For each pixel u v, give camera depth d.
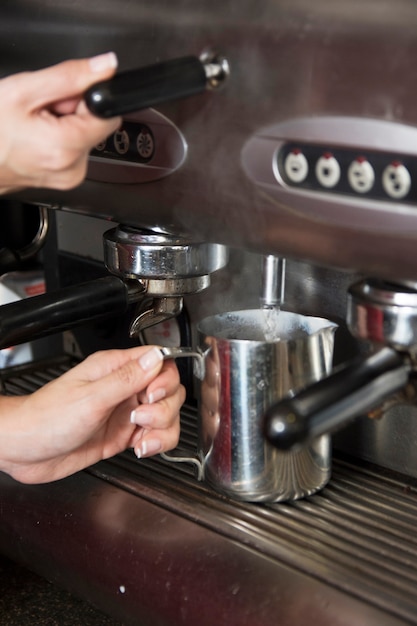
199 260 0.58
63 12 0.52
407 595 0.46
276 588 0.47
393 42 0.38
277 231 0.45
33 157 0.44
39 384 0.79
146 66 0.43
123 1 0.49
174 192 0.49
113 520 0.56
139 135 0.50
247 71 0.43
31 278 0.89
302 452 0.56
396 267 0.42
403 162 0.39
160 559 0.51
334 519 0.55
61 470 0.59
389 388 0.43
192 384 0.73
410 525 0.55
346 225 0.42
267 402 0.55
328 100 0.41
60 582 0.58
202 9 0.45
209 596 0.48
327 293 0.63
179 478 0.60
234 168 0.46
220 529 0.53
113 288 0.58
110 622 0.62
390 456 0.62
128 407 0.59
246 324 0.60
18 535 0.60
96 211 0.57
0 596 0.65
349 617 0.45
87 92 0.41
